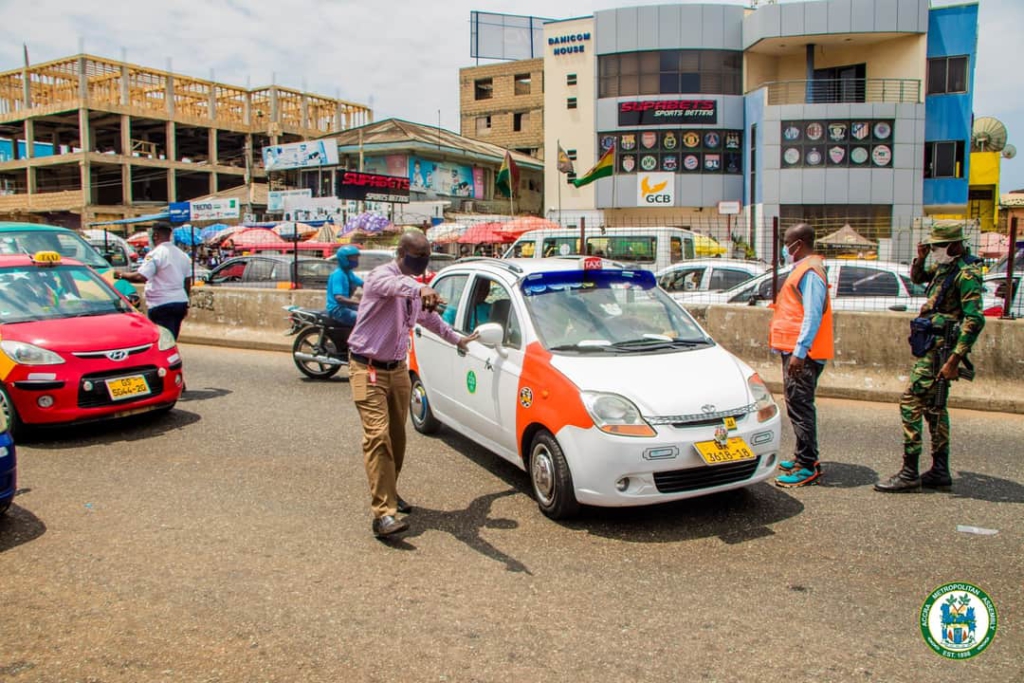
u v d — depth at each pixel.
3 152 61.34
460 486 5.60
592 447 4.53
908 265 10.38
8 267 7.52
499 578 4.07
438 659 3.28
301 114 58.12
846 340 8.83
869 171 30.94
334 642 3.42
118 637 3.47
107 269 10.61
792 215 31.50
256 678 3.14
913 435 5.34
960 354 5.06
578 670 3.20
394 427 4.86
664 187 34.59
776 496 5.31
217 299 13.41
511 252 15.95
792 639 3.43
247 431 7.16
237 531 4.72
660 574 4.12
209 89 55.44
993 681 3.11
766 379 9.22
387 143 37.56
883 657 3.28
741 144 34.56
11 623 3.60
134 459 6.26
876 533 4.64
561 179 37.59
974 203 40.44
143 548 4.46
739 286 11.15
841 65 33.97
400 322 4.67
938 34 32.16
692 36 34.34
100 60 49.44
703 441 4.55
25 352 6.63
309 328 9.73
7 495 4.73
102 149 60.97
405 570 4.18
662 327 5.55
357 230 14.80
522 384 5.14
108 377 6.88
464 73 51.66
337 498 5.33
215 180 54.56
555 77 37.56
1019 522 4.80
